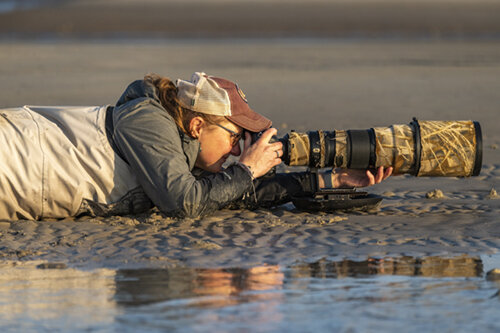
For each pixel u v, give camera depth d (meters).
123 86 53.66
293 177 18.14
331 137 16.89
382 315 10.72
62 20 149.00
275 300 11.39
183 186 15.89
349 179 17.92
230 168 16.50
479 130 16.97
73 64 73.50
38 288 12.05
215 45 101.50
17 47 99.50
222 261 13.65
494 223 16.73
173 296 11.59
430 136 16.81
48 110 16.98
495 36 116.50
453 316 10.69
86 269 13.16
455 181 21.89
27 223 16.44
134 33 127.62
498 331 10.12
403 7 174.12
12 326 10.38
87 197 16.48
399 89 52.12
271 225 16.48
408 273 12.90
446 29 128.50
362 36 119.31
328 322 10.42
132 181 16.53
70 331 10.16
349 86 54.31
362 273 12.89
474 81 57.00
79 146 16.39
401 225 16.58
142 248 14.56
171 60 77.19
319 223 16.75
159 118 16.14
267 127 16.70
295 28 132.62
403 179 22.22
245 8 174.88
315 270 13.07
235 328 10.19
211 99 16.06
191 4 191.25
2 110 16.69
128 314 10.77
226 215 17.41
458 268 13.22
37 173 16.19
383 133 16.91
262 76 61.72
